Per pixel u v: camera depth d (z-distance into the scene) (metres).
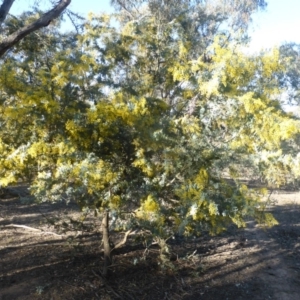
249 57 4.49
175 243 7.15
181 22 5.55
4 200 9.24
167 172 4.34
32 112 4.09
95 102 4.55
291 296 5.42
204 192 4.13
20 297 4.84
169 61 5.20
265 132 4.12
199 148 4.23
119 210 4.60
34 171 4.50
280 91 4.60
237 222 4.10
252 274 6.06
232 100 4.27
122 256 6.21
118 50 5.12
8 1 4.62
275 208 11.44
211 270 6.09
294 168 4.01
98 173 4.04
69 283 5.25
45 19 4.62
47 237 7.00
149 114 4.38
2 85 4.34
